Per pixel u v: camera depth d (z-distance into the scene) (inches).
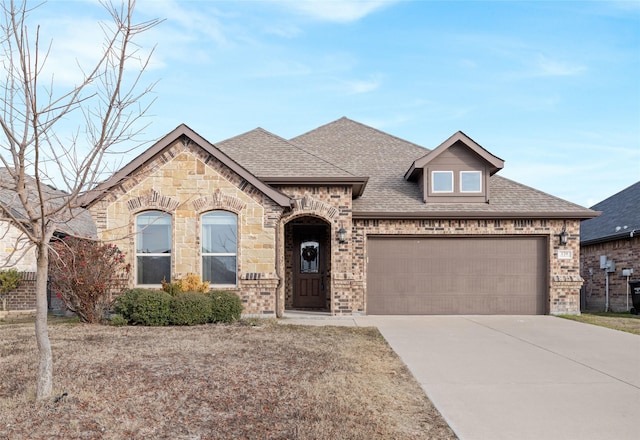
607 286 757.9
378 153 737.6
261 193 536.4
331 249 574.6
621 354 364.2
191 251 529.0
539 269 607.5
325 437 195.5
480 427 216.2
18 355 314.7
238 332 417.7
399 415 228.5
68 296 472.4
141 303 457.1
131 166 527.2
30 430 193.3
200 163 535.2
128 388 245.0
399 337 429.1
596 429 215.3
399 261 607.5
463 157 624.7
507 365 327.0
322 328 462.9
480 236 607.8
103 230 522.9
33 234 232.4
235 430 201.0
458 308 604.4
